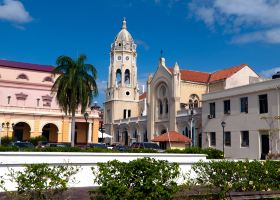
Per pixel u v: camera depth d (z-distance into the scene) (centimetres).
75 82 3341
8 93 5712
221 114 4075
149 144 3934
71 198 1147
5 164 1283
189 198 983
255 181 1025
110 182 807
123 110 7906
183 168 1518
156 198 831
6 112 5209
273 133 3300
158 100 5866
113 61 8156
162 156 1756
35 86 5916
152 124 5900
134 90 8100
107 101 8119
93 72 3453
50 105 5969
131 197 814
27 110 5400
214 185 1002
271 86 3384
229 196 1005
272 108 3359
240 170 1007
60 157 1554
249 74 5166
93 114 5809
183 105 5334
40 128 5447
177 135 3922
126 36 8262
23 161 1455
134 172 834
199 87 5478
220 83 5131
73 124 3391
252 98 3625
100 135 6644
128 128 6988
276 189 1063
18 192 773
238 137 3775
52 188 791
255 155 3503
